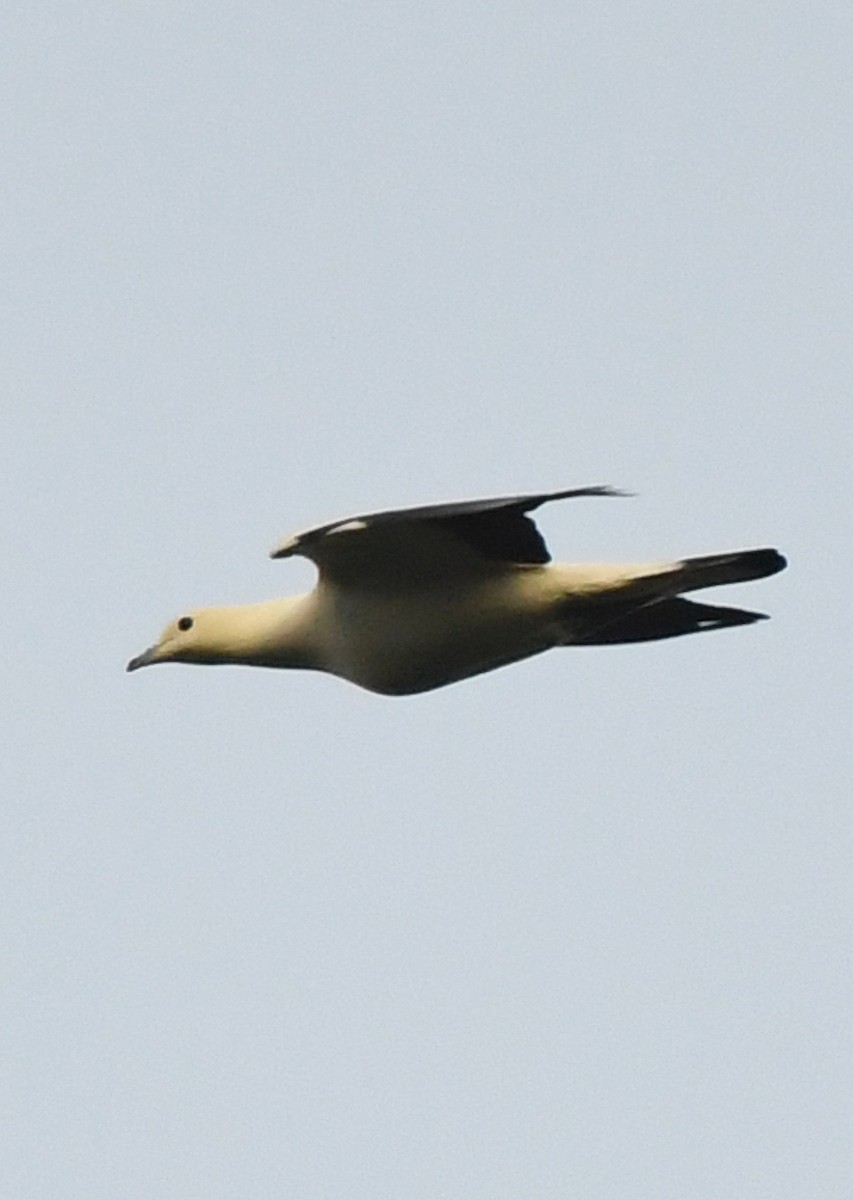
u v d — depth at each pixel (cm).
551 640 1956
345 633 1966
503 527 1892
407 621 1941
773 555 1905
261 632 2022
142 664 2050
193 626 2045
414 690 1981
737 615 2062
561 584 1923
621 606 1938
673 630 2073
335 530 1773
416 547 1903
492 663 1967
